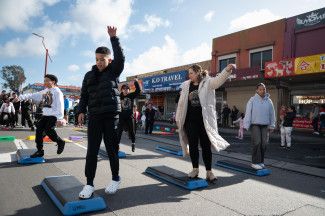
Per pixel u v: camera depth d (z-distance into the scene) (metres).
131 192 4.26
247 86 19.84
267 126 6.19
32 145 8.54
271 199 4.21
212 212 3.58
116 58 3.80
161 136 13.95
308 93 17.03
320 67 13.90
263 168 6.03
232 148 10.18
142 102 31.39
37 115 12.97
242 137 13.90
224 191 4.50
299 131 17.14
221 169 6.23
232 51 20.61
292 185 5.08
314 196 4.45
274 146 11.36
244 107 20.11
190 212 3.55
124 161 6.66
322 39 16.12
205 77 4.73
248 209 3.74
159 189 4.45
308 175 6.02
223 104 21.83
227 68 4.37
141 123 19.75
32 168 5.52
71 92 43.00
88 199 3.46
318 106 16.36
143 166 6.16
